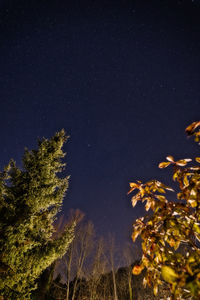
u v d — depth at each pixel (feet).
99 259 48.34
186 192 4.24
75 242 48.08
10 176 27.81
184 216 4.16
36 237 27.53
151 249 4.15
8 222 24.50
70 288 49.52
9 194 26.12
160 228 4.42
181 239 4.00
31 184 26.50
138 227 4.67
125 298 42.96
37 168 28.60
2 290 22.52
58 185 29.71
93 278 47.57
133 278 47.21
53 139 32.40
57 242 27.12
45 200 27.32
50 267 40.19
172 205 4.33
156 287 4.02
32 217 25.43
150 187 4.98
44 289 35.73
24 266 23.88
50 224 29.45
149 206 4.86
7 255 22.24
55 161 31.07
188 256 3.58
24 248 24.02
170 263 3.71
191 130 4.08
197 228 3.94
